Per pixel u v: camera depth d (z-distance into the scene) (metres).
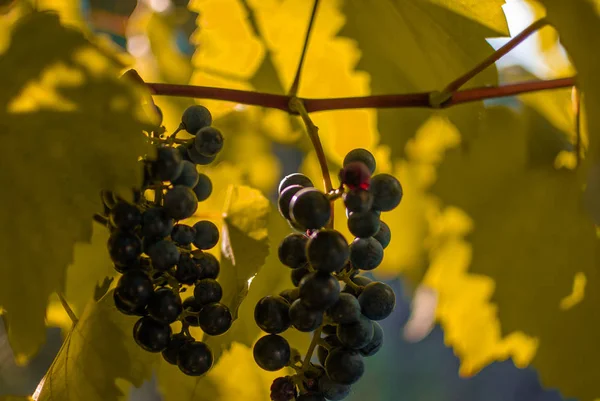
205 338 0.73
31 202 0.63
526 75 0.86
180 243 0.67
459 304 0.86
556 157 0.83
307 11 0.81
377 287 0.66
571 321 0.82
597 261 0.81
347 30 0.81
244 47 0.83
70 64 0.64
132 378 0.69
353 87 0.84
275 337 0.66
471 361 0.86
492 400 1.81
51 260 0.63
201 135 0.67
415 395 1.82
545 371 0.83
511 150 0.84
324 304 0.64
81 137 0.63
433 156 0.85
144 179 0.65
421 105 0.72
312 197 0.64
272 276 0.75
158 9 0.88
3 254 0.63
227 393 0.75
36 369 1.00
